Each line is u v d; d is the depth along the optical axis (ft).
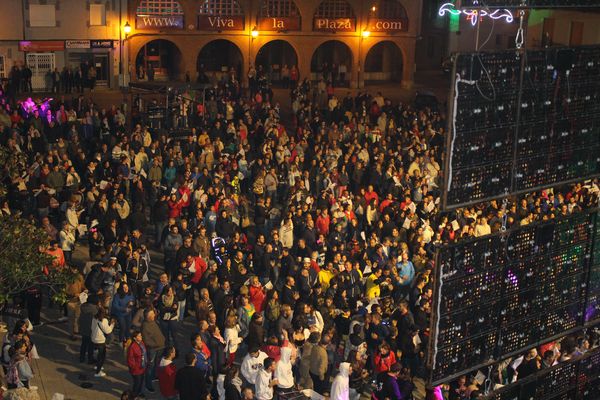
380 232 85.05
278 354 59.57
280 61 179.32
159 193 93.56
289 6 170.50
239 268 71.10
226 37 167.02
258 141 118.01
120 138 104.99
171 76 172.45
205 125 121.90
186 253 73.41
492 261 34.53
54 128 113.09
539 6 35.35
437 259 32.83
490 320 35.14
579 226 37.09
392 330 64.49
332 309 66.80
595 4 35.73
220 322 66.03
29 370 57.11
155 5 161.48
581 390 39.93
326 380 61.72
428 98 155.43
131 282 70.79
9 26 152.15
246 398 53.98
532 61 33.37
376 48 186.39
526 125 33.96
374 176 101.04
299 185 92.02
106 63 160.35
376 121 139.23
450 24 199.52
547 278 36.60
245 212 88.94
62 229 78.43
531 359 56.95
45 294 77.00
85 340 65.00
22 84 153.07
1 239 53.06
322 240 81.51
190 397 56.13
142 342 59.98
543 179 35.27
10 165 63.21
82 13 155.84
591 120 36.06
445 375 34.35
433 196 99.14
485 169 33.24
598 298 38.83
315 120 125.49
